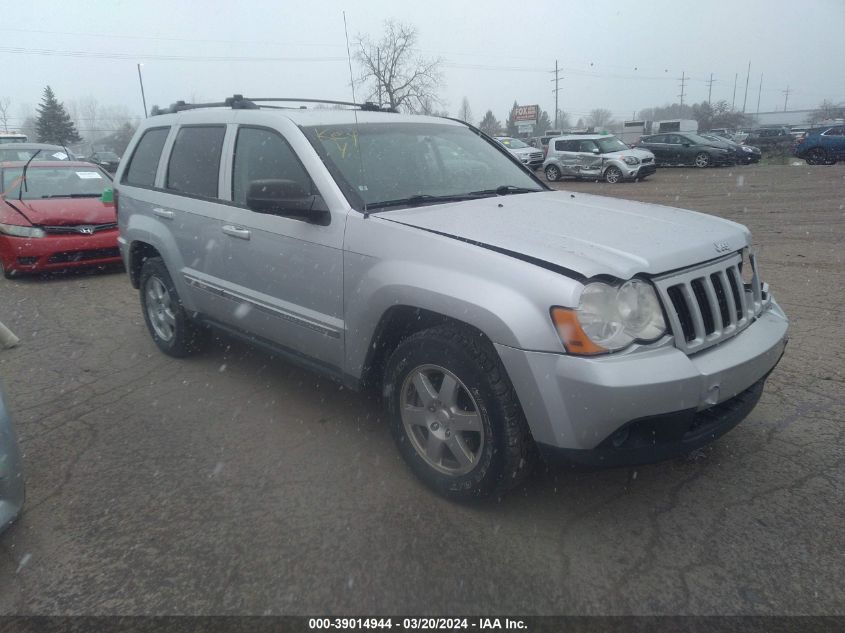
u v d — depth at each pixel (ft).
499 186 13.80
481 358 9.33
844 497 10.21
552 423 8.67
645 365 8.45
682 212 12.10
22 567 9.16
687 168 89.20
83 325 20.40
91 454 12.24
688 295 9.18
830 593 8.25
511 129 247.09
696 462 11.35
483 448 9.55
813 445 11.74
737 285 10.20
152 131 17.21
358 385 11.58
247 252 13.19
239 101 14.64
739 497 10.32
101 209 27.20
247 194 11.37
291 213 11.36
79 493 10.95
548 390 8.57
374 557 9.12
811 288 22.15
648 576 8.64
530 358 8.62
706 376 8.74
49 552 9.45
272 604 8.31
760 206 44.83
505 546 9.30
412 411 10.62
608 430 8.46
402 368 10.48
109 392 15.08
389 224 10.62
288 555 9.21
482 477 9.62
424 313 10.25
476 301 9.05
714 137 91.20
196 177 14.89
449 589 8.48
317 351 12.15
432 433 10.34
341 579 8.71
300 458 11.89
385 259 10.43
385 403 11.10
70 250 25.96
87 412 14.05
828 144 84.17
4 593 8.67
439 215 11.07
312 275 11.78
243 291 13.52
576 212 11.62
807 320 18.62
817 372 14.87
